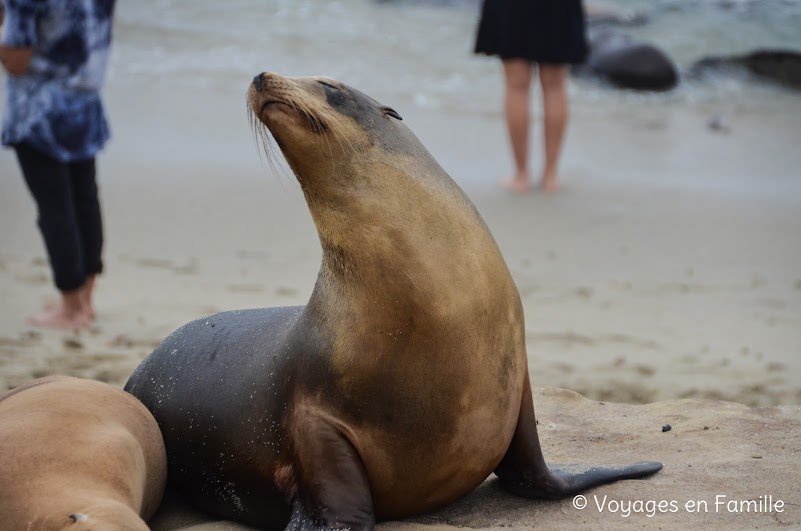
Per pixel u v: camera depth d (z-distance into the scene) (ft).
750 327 47.70
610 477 26.61
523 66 71.97
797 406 33.55
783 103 106.42
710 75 115.85
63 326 45.29
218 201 68.39
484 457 23.52
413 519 24.56
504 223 66.44
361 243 22.48
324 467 22.48
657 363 42.14
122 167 74.79
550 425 32.71
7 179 71.82
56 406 22.81
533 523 24.16
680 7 147.02
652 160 83.35
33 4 42.06
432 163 23.71
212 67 106.32
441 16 137.18
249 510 25.00
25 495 19.97
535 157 83.30
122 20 122.72
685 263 58.70
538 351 43.73
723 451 29.17
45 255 57.72
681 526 23.48
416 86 105.40
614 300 51.83
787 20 141.38
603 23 136.26
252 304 48.78
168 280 53.01
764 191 74.59
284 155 23.27
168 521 26.08
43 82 43.65
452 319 22.06
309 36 122.21
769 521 23.62
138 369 28.45
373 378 22.24
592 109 101.65
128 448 22.11
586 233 64.44
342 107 23.15
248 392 24.70
